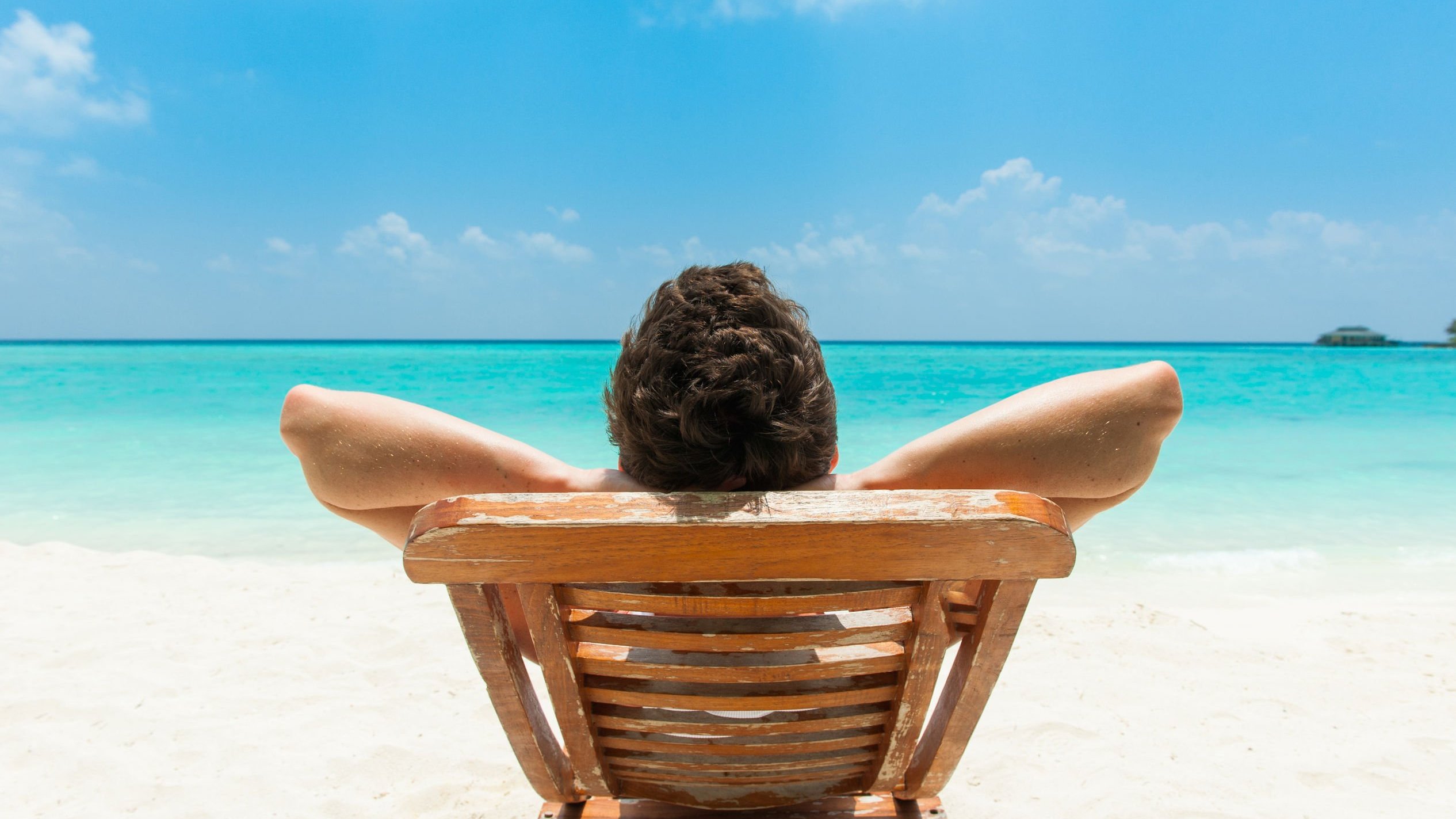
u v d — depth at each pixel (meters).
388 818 2.30
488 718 2.88
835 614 1.05
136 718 2.86
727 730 1.08
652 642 0.96
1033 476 1.04
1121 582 4.66
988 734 2.76
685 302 1.00
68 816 2.30
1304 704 2.98
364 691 3.10
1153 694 3.06
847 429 12.90
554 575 0.80
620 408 1.05
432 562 0.80
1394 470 8.49
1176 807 2.33
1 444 10.27
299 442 1.08
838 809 1.30
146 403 16.55
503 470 1.07
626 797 1.29
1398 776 2.48
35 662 3.34
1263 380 26.84
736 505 0.77
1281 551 5.29
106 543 5.49
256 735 2.75
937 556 0.78
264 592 4.27
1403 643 3.58
